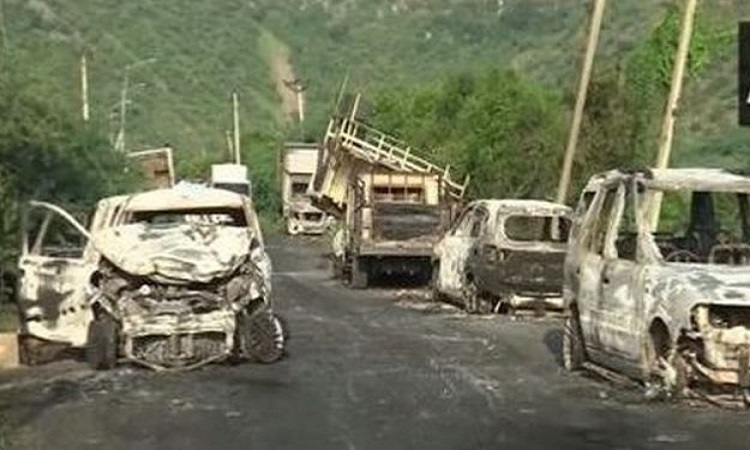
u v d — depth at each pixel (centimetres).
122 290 1688
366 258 3222
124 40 11069
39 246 1902
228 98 11675
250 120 11469
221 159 9831
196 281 1678
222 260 1691
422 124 6325
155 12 12219
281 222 7944
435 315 2453
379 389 1502
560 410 1355
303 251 5441
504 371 1652
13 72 2717
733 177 1549
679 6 4366
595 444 1176
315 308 2595
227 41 12569
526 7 11269
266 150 9731
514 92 5294
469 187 4525
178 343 1677
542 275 2402
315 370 1655
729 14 6456
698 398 1381
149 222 1895
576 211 1802
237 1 13450
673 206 2266
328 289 3209
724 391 1373
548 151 4522
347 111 4125
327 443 1183
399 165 3775
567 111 4603
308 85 11200
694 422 1288
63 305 1733
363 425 1270
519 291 2402
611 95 4050
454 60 11312
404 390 1493
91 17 10850
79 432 1262
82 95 4681
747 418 1309
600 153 3994
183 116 10831
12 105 2677
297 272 3959
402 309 2591
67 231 2438
